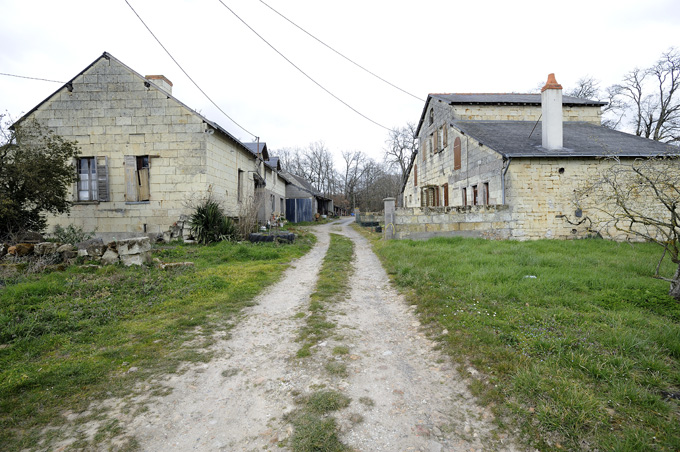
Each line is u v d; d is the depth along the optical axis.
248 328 4.77
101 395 3.11
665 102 26.03
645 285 5.68
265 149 21.20
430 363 3.69
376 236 15.73
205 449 2.46
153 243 11.27
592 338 3.74
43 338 4.21
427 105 21.91
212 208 11.92
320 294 6.32
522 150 12.80
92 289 6.04
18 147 8.80
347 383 3.30
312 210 32.88
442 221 12.60
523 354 3.47
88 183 12.74
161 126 12.46
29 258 7.48
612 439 2.29
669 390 2.86
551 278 6.11
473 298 5.34
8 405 2.90
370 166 63.94
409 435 2.56
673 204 5.07
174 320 4.97
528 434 2.47
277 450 2.43
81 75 12.52
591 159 12.82
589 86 31.02
